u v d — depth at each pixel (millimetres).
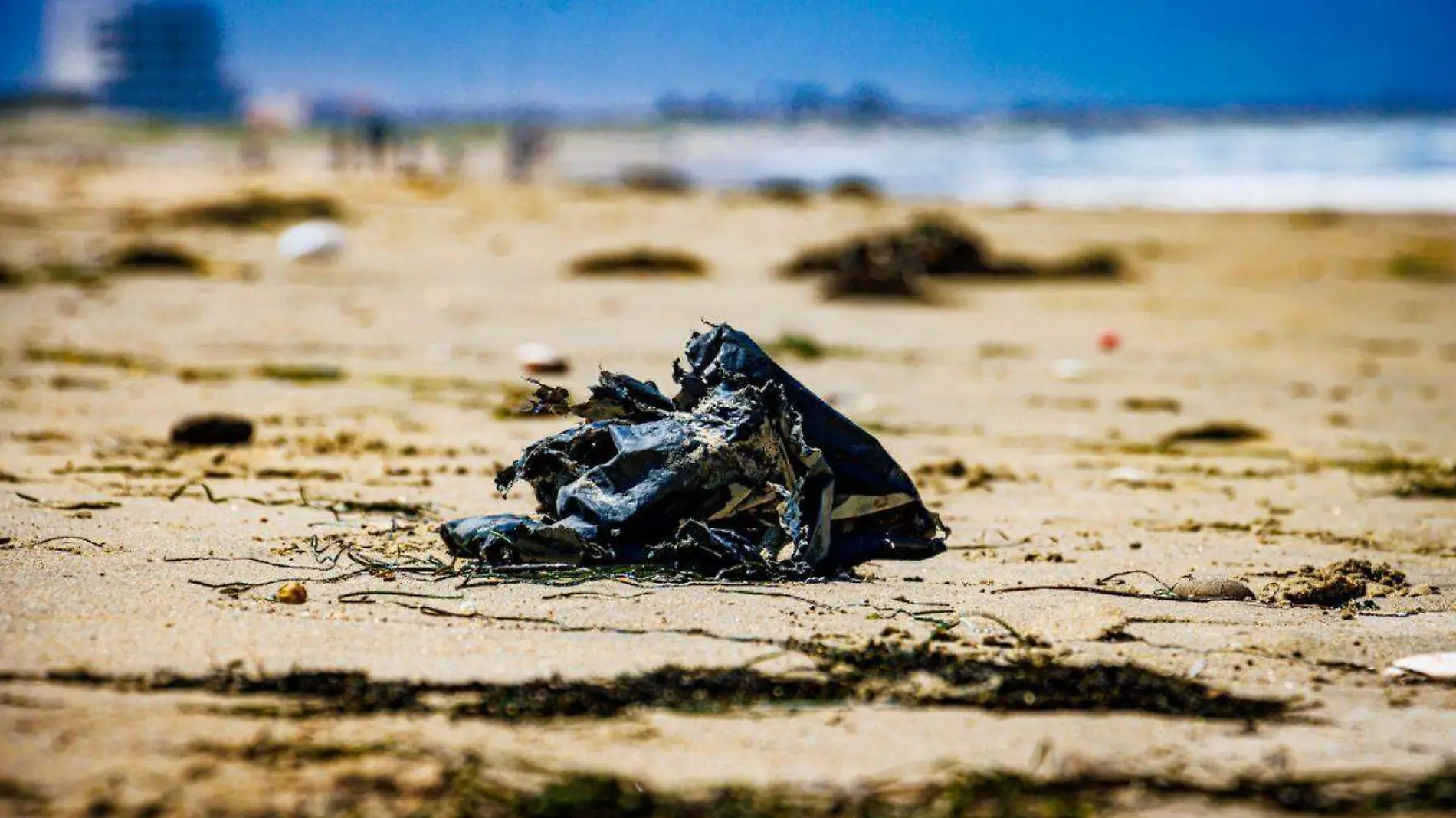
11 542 10320
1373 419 19234
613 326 26766
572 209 60750
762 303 31594
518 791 6191
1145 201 80812
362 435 15828
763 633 8508
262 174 93188
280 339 23984
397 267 37219
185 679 7387
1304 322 30328
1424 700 7758
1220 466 15680
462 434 16141
